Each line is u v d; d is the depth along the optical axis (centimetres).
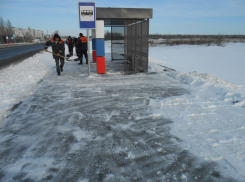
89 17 732
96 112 405
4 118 380
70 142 293
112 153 264
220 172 223
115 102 463
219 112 391
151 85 618
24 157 257
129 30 1106
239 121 348
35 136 312
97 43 791
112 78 728
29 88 594
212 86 554
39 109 425
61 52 785
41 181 212
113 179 215
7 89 580
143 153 263
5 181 213
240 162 238
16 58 1656
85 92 546
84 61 1310
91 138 304
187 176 218
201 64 1161
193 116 376
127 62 1046
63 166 238
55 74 820
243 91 498
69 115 391
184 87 589
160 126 340
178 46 3141
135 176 220
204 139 293
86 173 225
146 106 435
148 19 784
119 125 347
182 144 282
